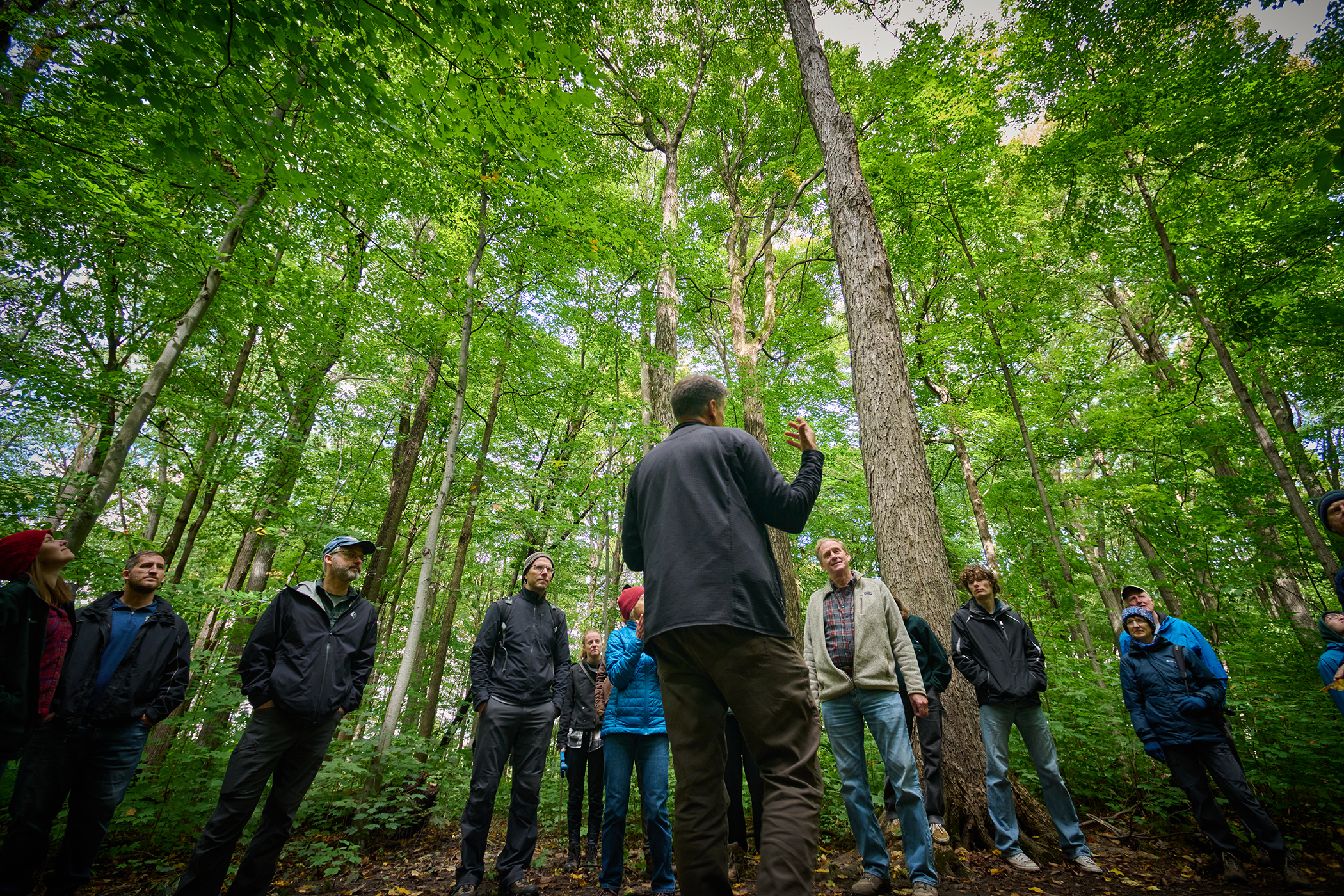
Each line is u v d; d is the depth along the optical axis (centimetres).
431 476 1254
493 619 396
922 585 451
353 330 767
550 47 346
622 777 359
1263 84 734
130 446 537
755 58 1373
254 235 599
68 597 320
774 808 123
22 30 446
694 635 136
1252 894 316
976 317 950
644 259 827
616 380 1024
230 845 289
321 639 329
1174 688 388
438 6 318
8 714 269
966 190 927
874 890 297
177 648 357
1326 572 744
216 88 338
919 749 404
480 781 356
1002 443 1098
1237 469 962
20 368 598
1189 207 866
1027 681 381
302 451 959
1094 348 1217
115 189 518
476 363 891
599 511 1048
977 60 920
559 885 390
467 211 740
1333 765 473
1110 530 1263
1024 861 352
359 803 523
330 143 523
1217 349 813
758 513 160
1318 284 880
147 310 726
